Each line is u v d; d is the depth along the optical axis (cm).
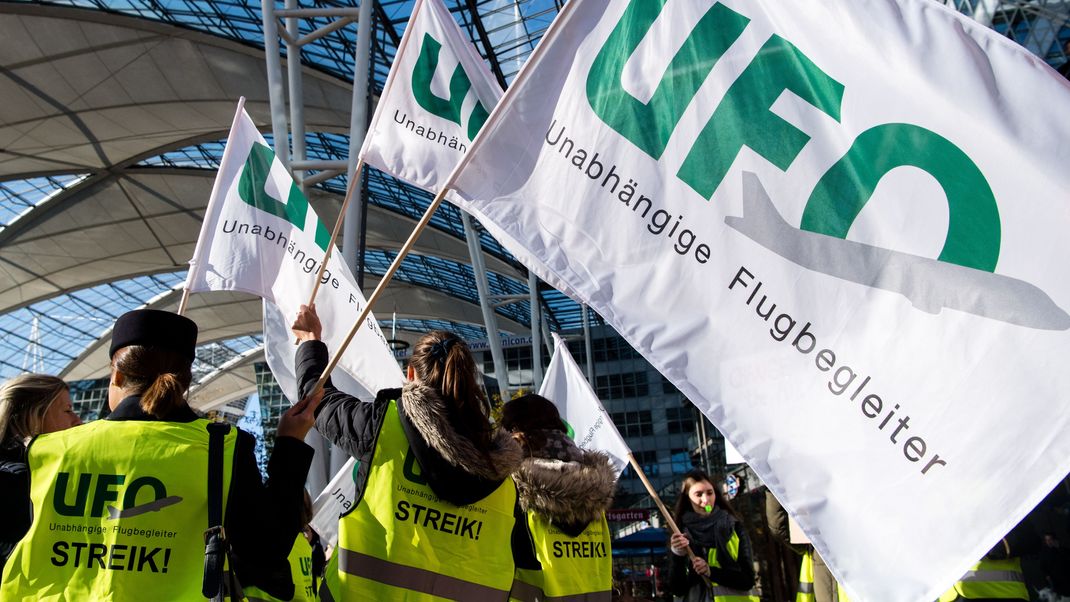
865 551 183
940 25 203
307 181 1275
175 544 203
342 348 237
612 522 3500
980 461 175
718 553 517
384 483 252
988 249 186
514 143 253
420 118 446
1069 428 169
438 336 263
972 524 173
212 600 193
